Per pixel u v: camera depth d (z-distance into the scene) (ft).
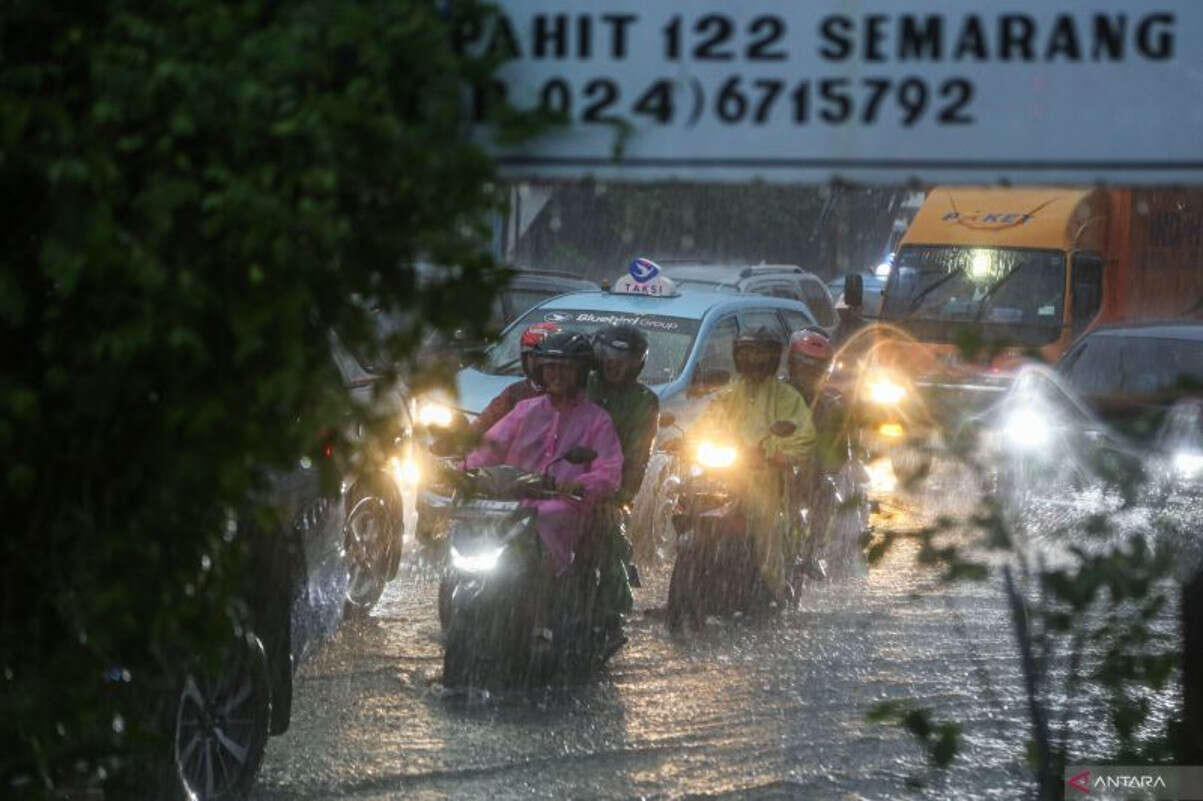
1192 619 46.96
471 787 65.41
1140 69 36.91
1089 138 37.01
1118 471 46.50
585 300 131.75
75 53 32.27
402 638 90.68
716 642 91.09
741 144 37.32
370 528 95.76
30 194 32.73
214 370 32.12
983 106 37.09
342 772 66.90
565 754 69.92
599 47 37.22
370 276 33.32
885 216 367.04
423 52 32.48
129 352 30.81
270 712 63.10
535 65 37.24
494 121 35.06
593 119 37.32
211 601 33.81
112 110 30.99
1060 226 198.39
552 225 302.04
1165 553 45.47
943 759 45.80
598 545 81.20
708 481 93.50
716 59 37.22
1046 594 46.60
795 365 100.89
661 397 120.16
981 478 46.44
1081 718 55.52
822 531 101.35
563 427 81.20
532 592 77.66
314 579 72.90
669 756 69.77
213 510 33.50
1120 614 46.57
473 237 32.73
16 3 32.12
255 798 63.46
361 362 35.55
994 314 197.26
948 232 201.77
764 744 71.41
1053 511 46.57
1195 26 36.73
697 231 334.03
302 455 32.30
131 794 46.52
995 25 37.01
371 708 76.54
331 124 31.17
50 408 32.68
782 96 37.24
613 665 85.56
